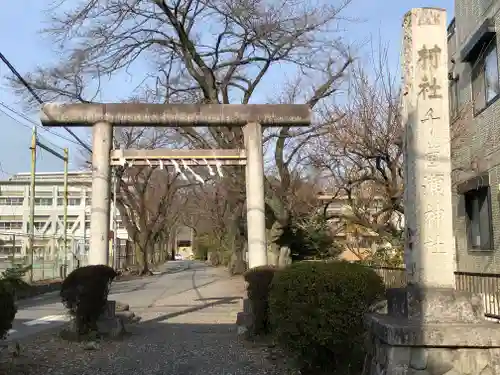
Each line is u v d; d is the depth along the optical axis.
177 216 64.25
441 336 5.15
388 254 19.98
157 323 13.78
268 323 10.27
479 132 16.61
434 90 5.95
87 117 11.66
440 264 5.71
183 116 11.80
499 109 14.98
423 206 5.80
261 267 10.64
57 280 25.72
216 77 20.69
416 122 5.93
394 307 5.98
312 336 6.16
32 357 8.71
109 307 11.07
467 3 17.73
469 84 17.56
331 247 24.20
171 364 8.41
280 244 19.23
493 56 15.55
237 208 30.11
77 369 8.02
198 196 51.09
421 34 6.04
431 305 5.57
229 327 12.78
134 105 11.74
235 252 37.84
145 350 9.57
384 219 17.67
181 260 100.38
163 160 11.95
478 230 17.23
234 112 11.98
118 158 11.83
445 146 5.88
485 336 5.16
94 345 9.83
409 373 5.11
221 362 8.48
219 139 18.73
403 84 6.20
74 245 29.77
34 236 23.48
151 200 46.09
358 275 6.21
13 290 7.06
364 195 22.36
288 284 6.30
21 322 13.72
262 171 12.09
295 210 23.03
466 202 17.97
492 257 15.67
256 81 21.03
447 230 5.76
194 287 28.06
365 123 15.15
